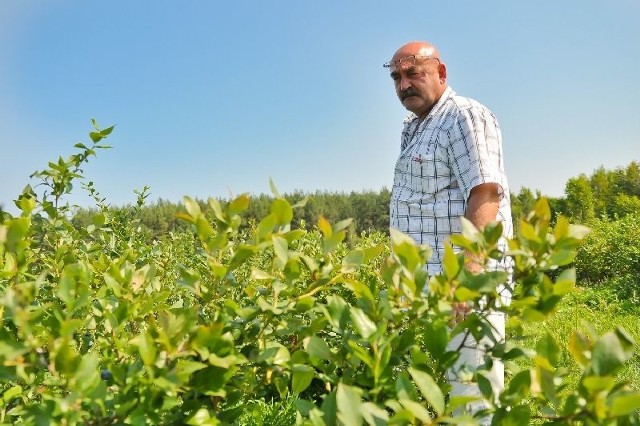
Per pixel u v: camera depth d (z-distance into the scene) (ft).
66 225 8.27
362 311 4.23
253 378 4.92
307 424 3.95
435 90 11.18
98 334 5.44
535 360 3.77
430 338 4.19
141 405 3.88
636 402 3.06
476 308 4.19
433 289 4.25
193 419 4.13
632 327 24.40
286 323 5.21
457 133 10.10
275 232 4.90
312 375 4.58
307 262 4.77
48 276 7.57
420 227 10.48
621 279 41.11
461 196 10.25
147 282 5.80
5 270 4.95
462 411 4.16
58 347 3.69
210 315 5.40
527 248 4.08
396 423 3.35
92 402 3.80
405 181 10.88
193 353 3.98
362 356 3.98
